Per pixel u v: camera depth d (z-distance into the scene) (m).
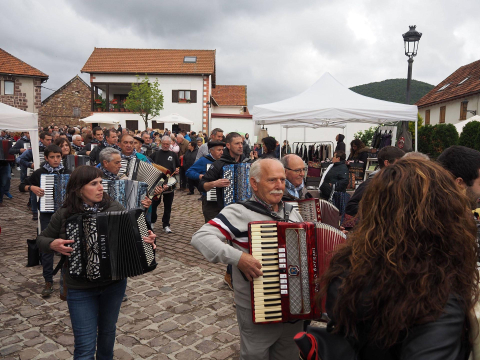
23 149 11.27
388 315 1.05
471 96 25.09
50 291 4.52
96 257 2.38
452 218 1.12
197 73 30.58
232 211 2.36
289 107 7.87
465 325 1.07
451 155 2.19
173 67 31.27
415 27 9.33
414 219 1.11
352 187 9.17
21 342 3.51
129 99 29.05
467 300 1.06
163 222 7.66
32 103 30.83
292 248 2.12
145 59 31.98
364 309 1.11
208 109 31.22
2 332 3.68
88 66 30.95
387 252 1.11
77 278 2.42
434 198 1.13
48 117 34.81
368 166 10.23
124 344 3.49
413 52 9.50
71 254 2.38
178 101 31.19
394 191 1.17
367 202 1.25
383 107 7.91
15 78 30.09
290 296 2.11
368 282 1.12
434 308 1.02
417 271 1.07
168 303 4.36
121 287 2.64
